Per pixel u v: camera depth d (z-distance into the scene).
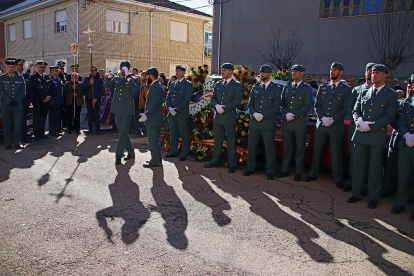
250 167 5.84
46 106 8.03
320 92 5.28
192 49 22.81
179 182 5.26
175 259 3.05
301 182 5.48
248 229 3.70
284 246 3.35
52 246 3.19
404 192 4.35
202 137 6.70
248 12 14.44
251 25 14.40
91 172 5.60
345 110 5.02
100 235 3.44
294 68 5.36
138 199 4.48
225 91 5.77
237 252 3.21
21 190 4.61
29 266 2.86
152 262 2.98
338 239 3.55
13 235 3.38
